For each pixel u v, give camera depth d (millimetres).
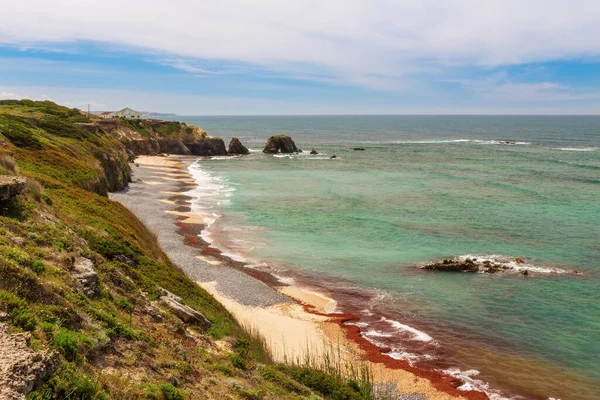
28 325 9445
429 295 34688
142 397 9672
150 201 63875
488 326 29672
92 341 10672
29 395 7051
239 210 62062
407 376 23500
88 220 26625
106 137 90625
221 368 14125
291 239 49156
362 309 32281
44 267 13523
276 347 25484
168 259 35812
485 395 22156
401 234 51250
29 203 19734
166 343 14039
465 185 83312
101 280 15836
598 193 74062
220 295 33000
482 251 45188
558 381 23500
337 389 17609
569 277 38031
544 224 55062
